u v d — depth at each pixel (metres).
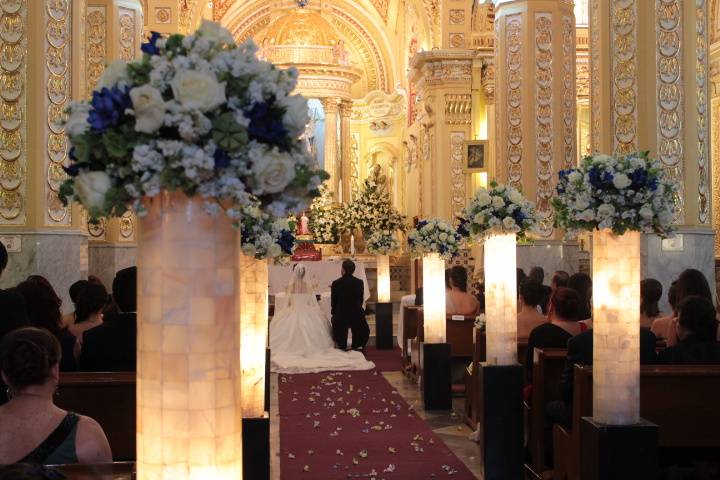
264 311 5.75
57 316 5.66
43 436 3.21
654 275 8.74
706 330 5.70
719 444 5.38
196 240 2.59
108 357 5.55
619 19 9.09
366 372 13.67
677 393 5.38
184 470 2.56
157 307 2.58
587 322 7.17
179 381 2.56
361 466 7.57
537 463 6.80
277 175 2.66
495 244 6.99
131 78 2.68
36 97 8.59
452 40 20.70
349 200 27.23
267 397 8.24
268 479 5.52
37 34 8.59
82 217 9.10
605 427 4.61
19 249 8.56
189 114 2.53
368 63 28.81
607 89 9.14
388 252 17.28
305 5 27.02
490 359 7.00
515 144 13.77
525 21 13.72
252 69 2.68
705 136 9.02
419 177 23.25
